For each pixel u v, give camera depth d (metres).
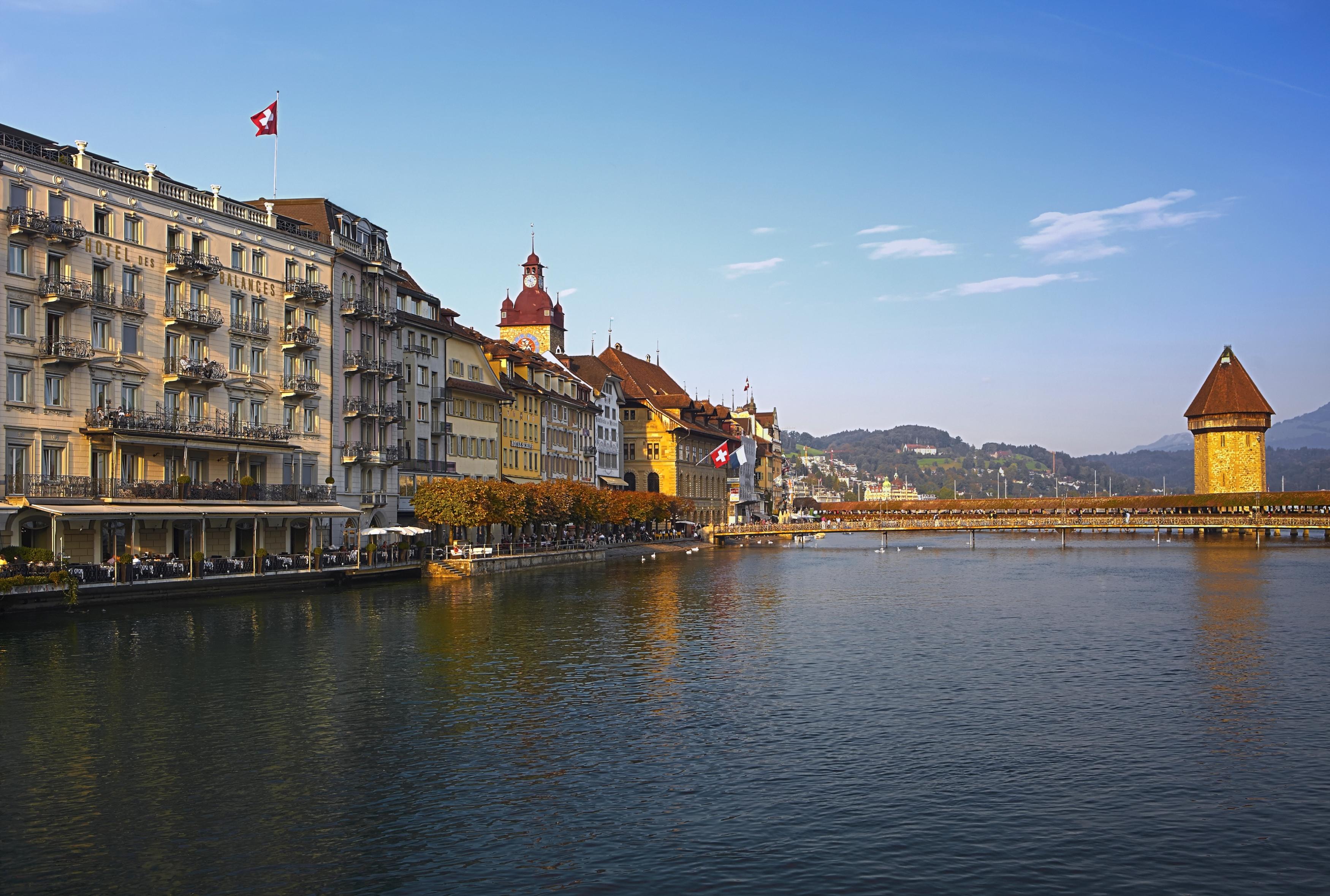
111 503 68.06
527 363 141.00
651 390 197.00
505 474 132.62
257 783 29.23
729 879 22.86
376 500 98.25
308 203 95.50
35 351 65.81
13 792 28.39
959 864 23.64
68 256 67.88
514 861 23.80
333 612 64.88
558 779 29.66
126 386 72.31
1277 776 29.91
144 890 22.39
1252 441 198.75
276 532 85.00
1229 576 98.19
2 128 66.62
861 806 27.41
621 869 23.39
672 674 45.00
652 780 29.58
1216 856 24.09
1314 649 51.56
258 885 22.61
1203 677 44.25
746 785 29.08
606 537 151.38
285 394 86.25
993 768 30.67
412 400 106.94
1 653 47.47
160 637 52.53
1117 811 27.02
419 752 32.38
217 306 79.88
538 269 183.62
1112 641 54.47
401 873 23.20
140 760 31.31
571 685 42.53
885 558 137.62
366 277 98.56
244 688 41.16
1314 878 22.91
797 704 39.06
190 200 77.69
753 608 71.06
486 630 58.16
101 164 70.94
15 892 22.30
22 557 59.38
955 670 46.12
